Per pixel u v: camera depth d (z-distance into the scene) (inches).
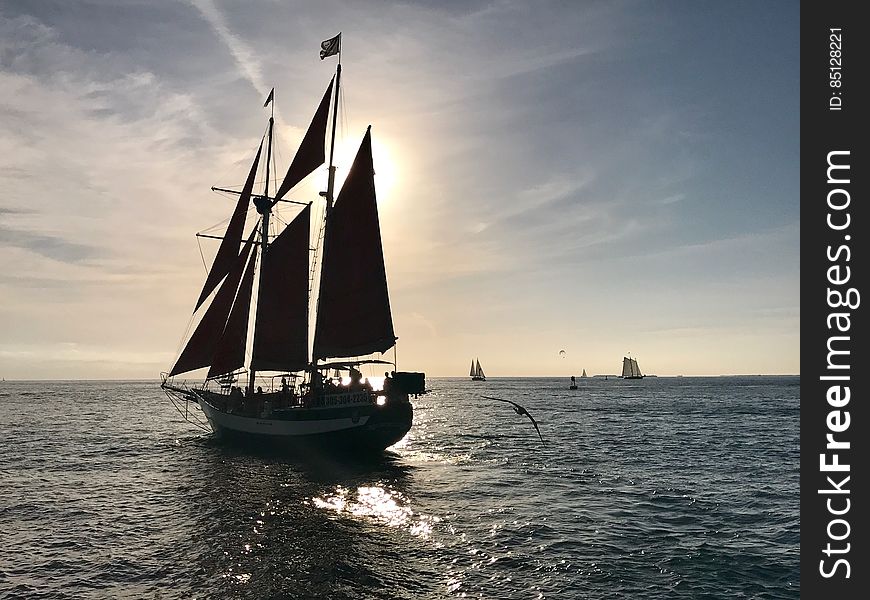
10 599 651.5
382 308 1675.7
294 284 1904.5
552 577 720.3
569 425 2903.5
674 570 746.8
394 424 1587.1
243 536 885.8
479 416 3644.2
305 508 1070.4
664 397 6097.4
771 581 713.0
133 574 725.9
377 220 1675.7
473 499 1151.6
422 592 673.0
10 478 1402.6
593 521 979.9
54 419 3314.5
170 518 999.0
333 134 1900.8
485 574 729.6
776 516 1014.4
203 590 674.8
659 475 1439.5
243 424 1814.7
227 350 1973.4
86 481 1357.0
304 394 1774.1
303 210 1908.2
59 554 802.2
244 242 2021.4
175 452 1851.6
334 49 1963.6
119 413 3882.9
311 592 669.9
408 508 1072.8
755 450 1916.8
